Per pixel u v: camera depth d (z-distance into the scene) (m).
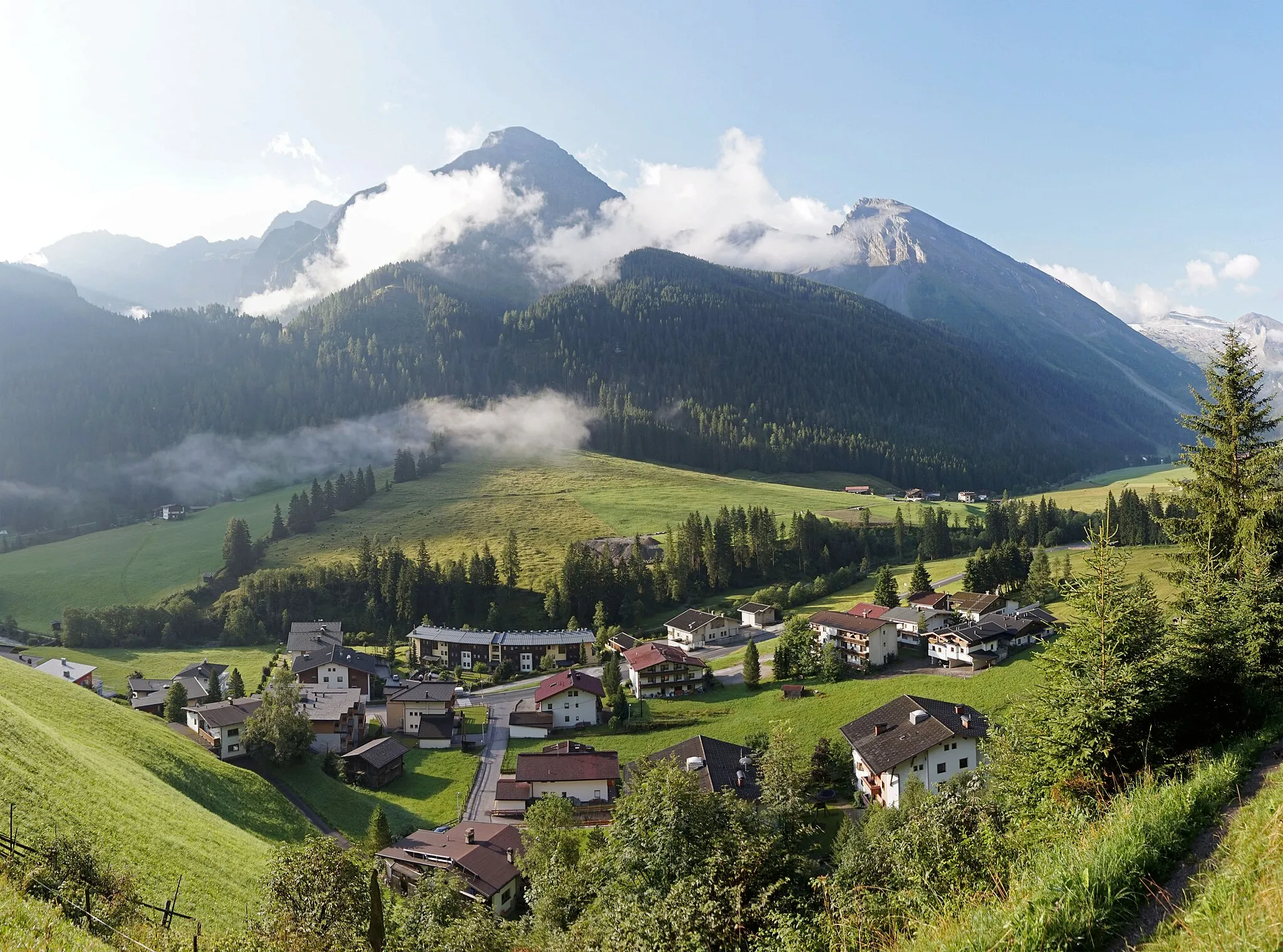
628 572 183.62
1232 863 13.73
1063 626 29.14
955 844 26.14
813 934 18.86
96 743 60.88
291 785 84.62
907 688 97.31
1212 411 45.62
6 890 26.66
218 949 29.81
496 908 56.47
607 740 102.56
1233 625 30.88
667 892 23.39
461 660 154.25
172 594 187.62
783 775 49.06
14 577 199.50
